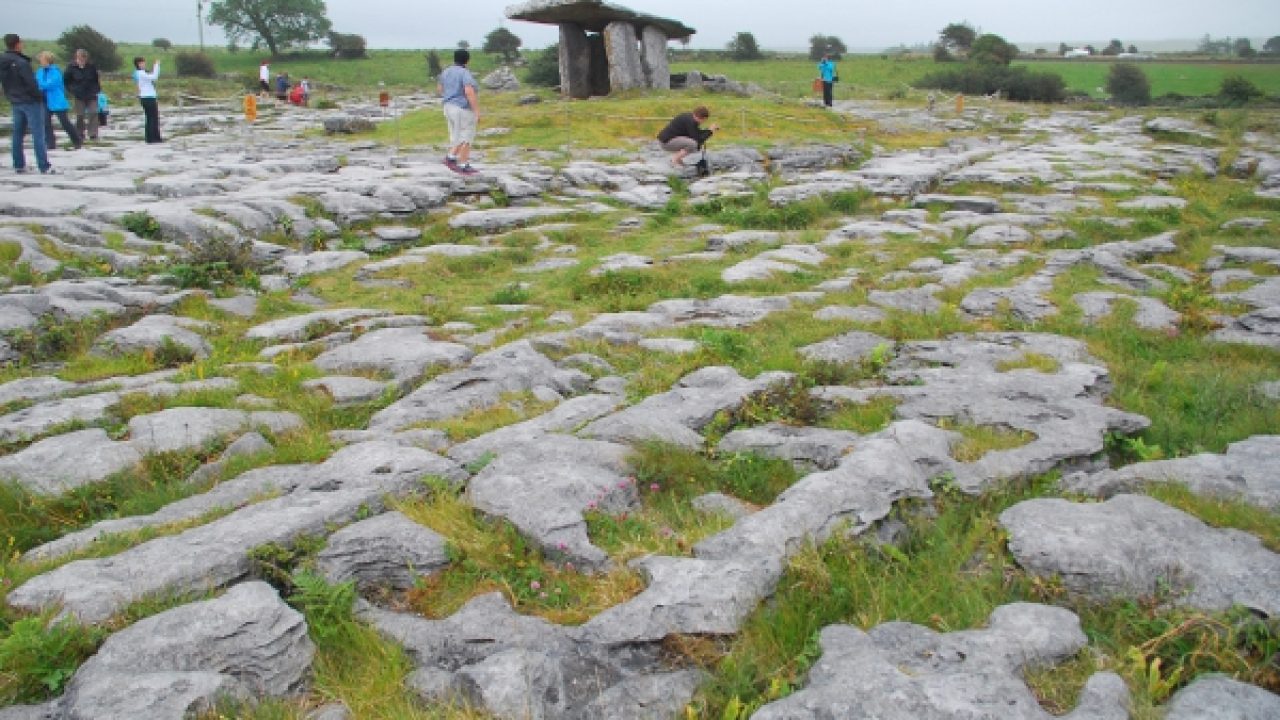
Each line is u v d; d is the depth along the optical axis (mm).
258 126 29828
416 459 5590
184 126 28766
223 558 4457
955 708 3305
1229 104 40844
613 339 8656
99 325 8758
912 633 3920
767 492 5500
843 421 6348
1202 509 4664
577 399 6898
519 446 5836
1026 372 7246
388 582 4582
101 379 7566
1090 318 9047
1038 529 4531
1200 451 5902
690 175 19594
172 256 11164
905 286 10508
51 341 8320
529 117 24672
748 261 11633
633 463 5625
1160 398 6953
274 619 3963
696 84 32062
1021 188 17250
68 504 5492
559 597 4383
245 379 7523
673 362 7910
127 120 32531
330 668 3951
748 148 21688
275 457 6004
